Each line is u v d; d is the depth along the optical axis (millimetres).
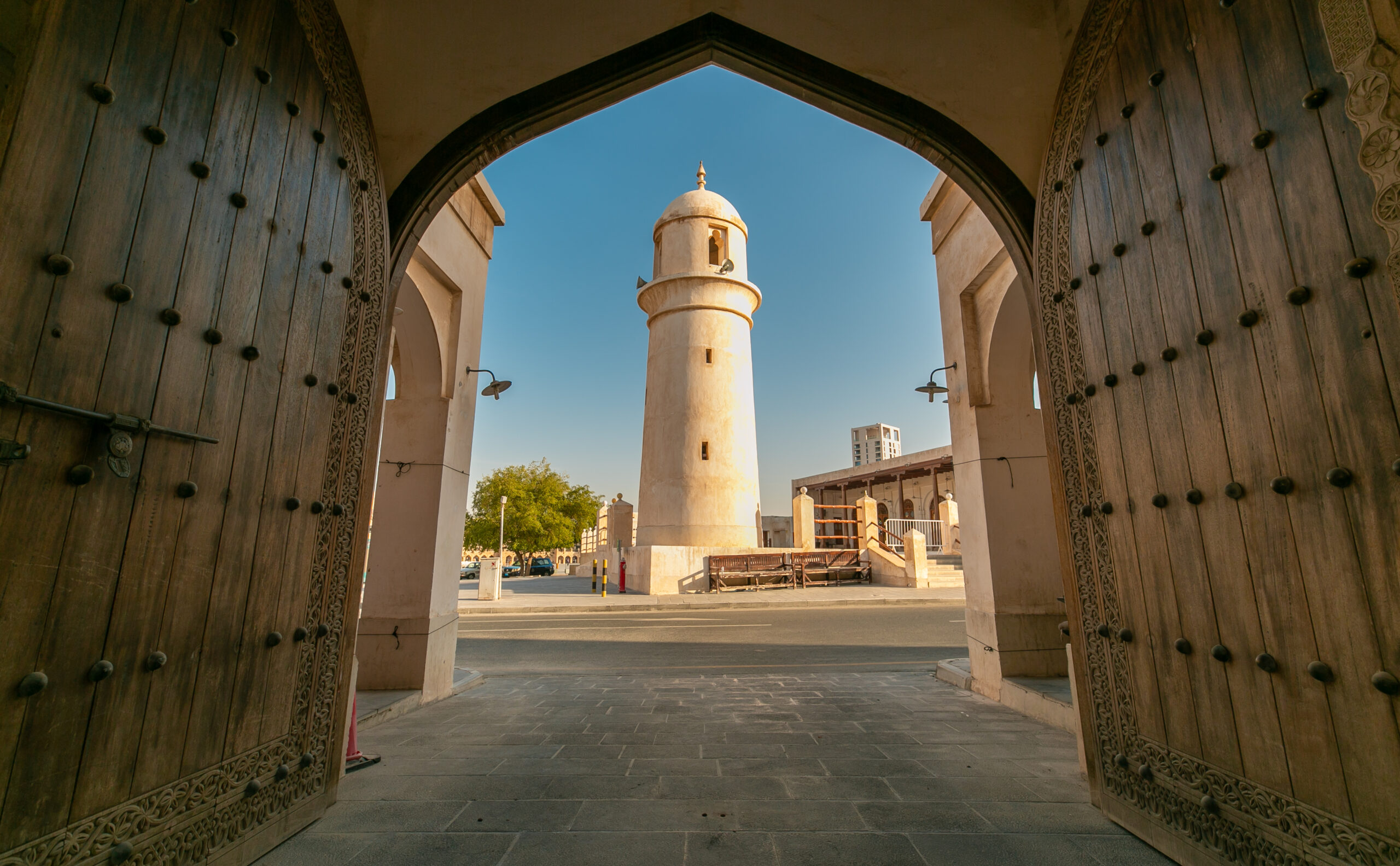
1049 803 2785
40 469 1558
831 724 4273
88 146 1684
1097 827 2531
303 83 2635
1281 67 1812
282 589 2463
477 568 36844
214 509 2115
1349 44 1602
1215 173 2041
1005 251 5023
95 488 1705
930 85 3375
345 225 2902
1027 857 2268
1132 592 2488
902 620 11875
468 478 6082
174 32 1987
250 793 2252
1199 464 2117
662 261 20906
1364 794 1567
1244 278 1937
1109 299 2627
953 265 6059
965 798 2842
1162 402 2301
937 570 19016
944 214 6215
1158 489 2326
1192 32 2178
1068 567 2939
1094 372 2734
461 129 3355
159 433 1873
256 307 2312
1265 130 1861
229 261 2188
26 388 1497
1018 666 5043
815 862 2227
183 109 2010
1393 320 1487
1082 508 2834
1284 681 1809
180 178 1991
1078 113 2889
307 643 2631
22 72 1530
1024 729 4125
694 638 9930
